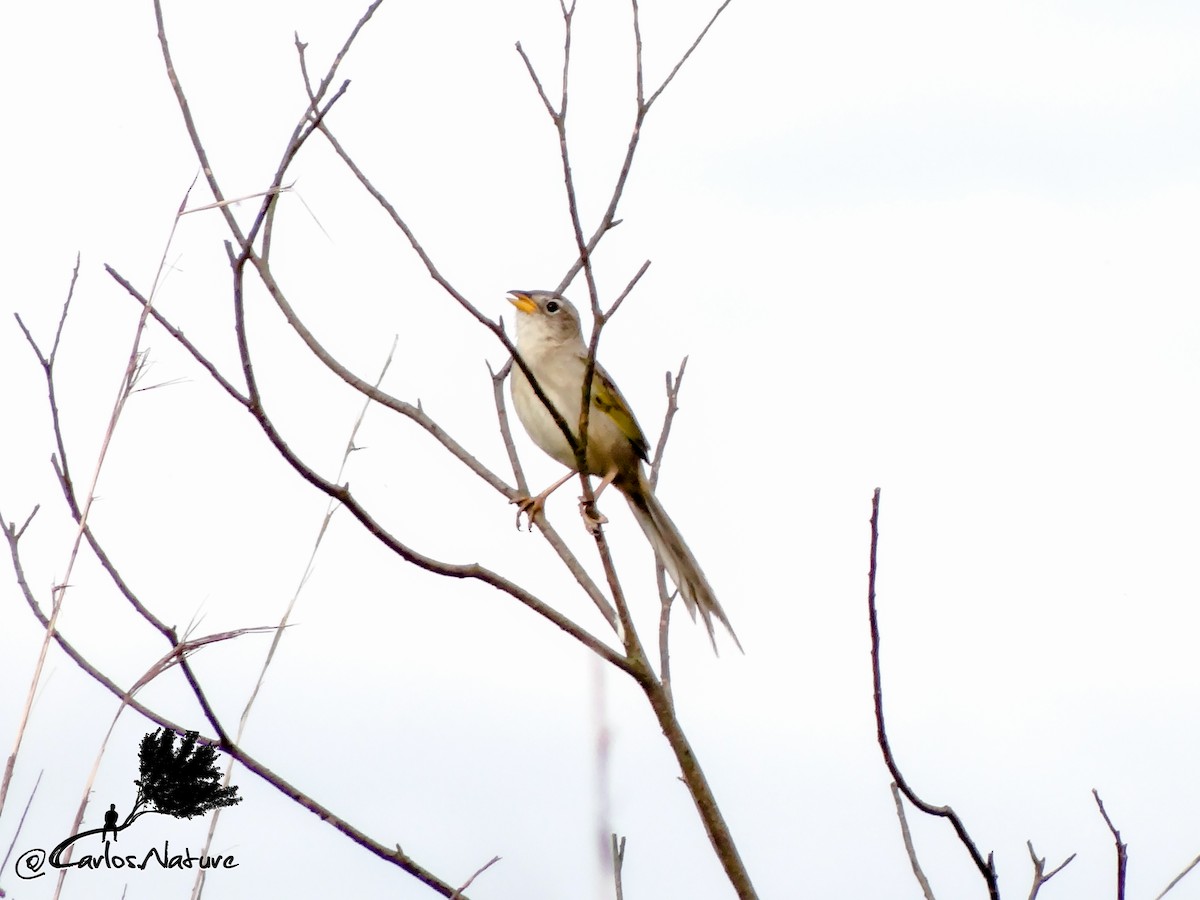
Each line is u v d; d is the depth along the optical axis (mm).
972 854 6930
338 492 7773
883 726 6895
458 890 7371
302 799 7449
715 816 7918
